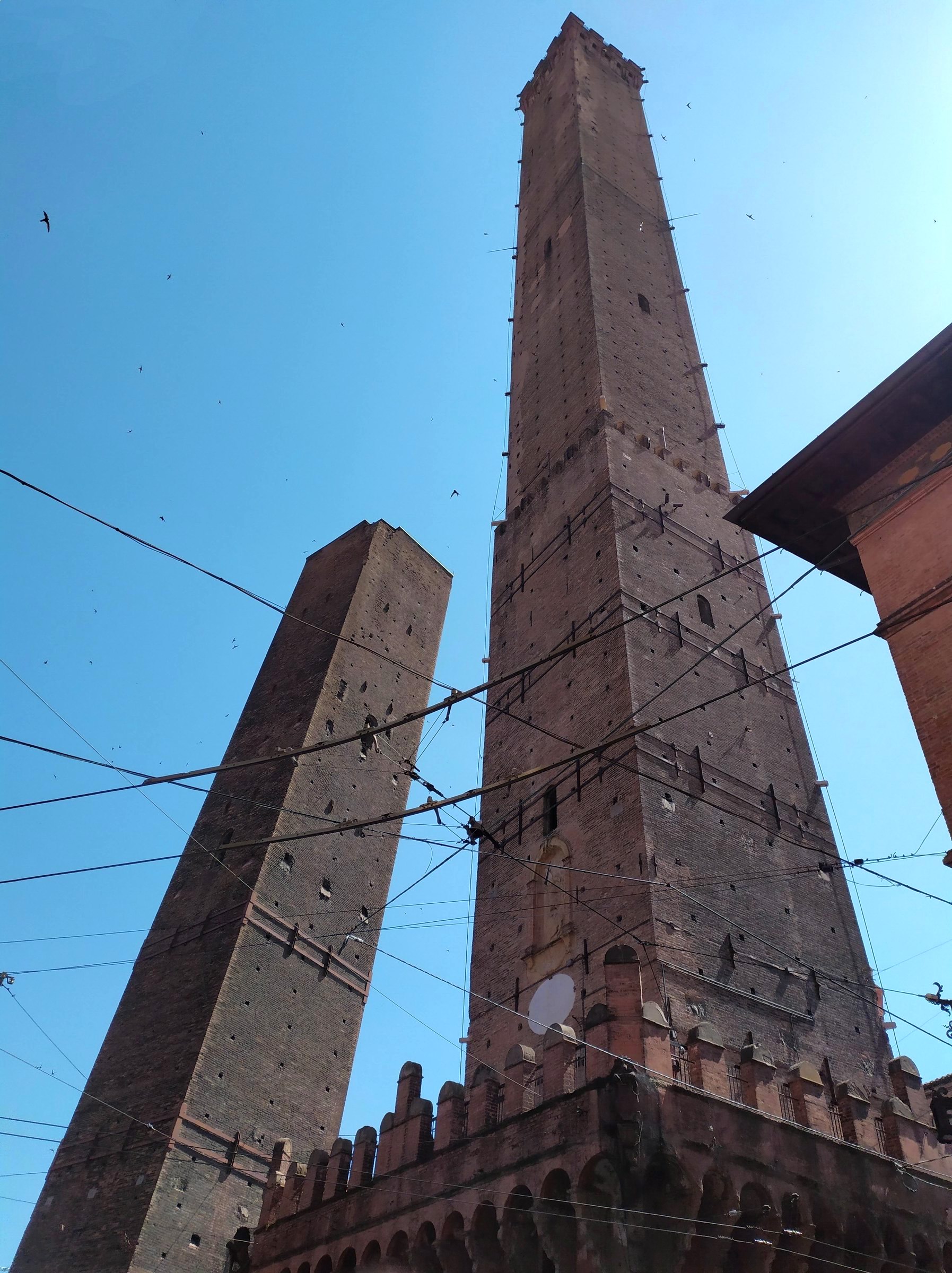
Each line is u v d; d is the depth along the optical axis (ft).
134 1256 108.99
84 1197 120.16
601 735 103.04
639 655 106.52
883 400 63.57
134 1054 132.98
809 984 91.45
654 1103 61.77
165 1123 120.37
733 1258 61.93
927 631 59.72
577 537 127.03
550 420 151.33
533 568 133.39
